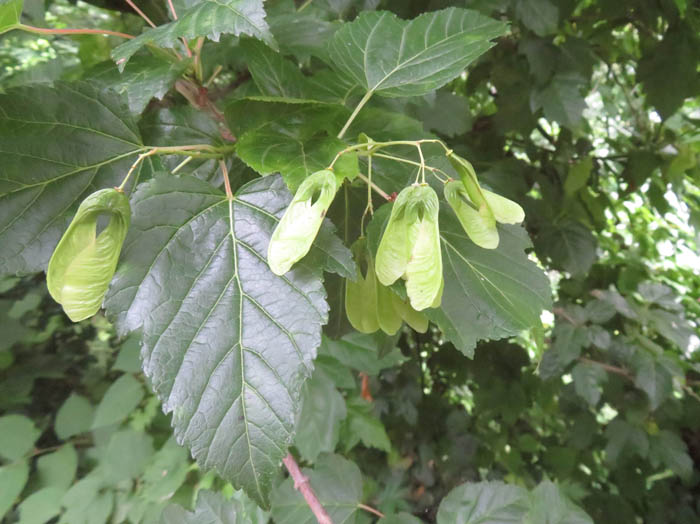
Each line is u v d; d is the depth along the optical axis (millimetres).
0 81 262
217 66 200
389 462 405
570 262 344
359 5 215
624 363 334
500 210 122
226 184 117
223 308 104
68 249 99
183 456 238
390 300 129
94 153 125
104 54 241
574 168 355
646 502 428
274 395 99
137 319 102
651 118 424
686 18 302
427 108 279
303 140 120
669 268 488
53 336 272
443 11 138
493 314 133
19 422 228
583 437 393
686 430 422
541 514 181
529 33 295
